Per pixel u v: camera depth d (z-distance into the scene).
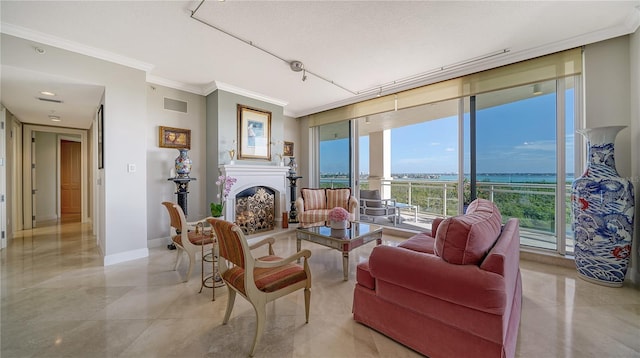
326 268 2.88
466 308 1.28
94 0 2.04
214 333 1.69
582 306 1.98
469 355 1.29
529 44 2.75
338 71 3.48
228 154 4.09
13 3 2.05
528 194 3.11
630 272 2.43
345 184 5.15
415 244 2.12
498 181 3.30
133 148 3.13
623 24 2.37
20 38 2.44
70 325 1.77
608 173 2.29
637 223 2.37
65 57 2.68
